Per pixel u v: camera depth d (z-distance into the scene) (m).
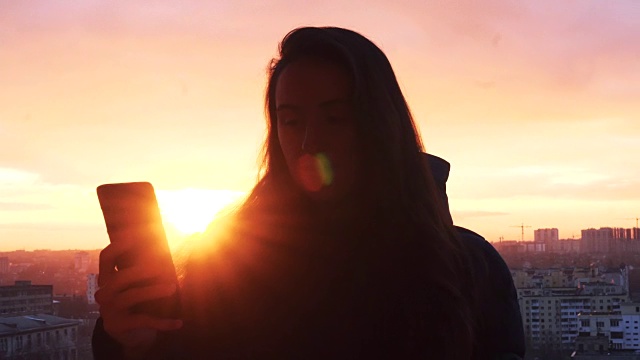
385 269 1.25
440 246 1.26
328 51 1.24
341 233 1.30
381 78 1.26
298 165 1.25
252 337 1.27
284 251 1.31
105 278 1.15
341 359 1.21
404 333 1.20
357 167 1.28
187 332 1.30
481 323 1.29
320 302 1.26
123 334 1.14
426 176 1.32
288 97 1.24
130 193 1.16
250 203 1.39
